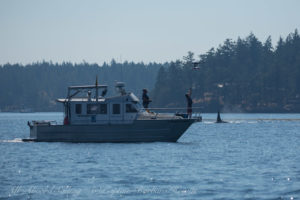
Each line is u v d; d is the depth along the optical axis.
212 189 99.44
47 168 126.44
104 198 92.62
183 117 177.38
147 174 115.94
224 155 151.62
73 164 132.12
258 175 114.44
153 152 153.38
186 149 164.38
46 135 178.62
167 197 93.25
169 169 122.81
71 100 174.88
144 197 93.25
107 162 134.38
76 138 174.12
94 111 173.25
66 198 92.81
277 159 143.12
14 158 145.50
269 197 93.19
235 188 100.25
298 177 111.62
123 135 171.75
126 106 172.00
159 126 172.00
